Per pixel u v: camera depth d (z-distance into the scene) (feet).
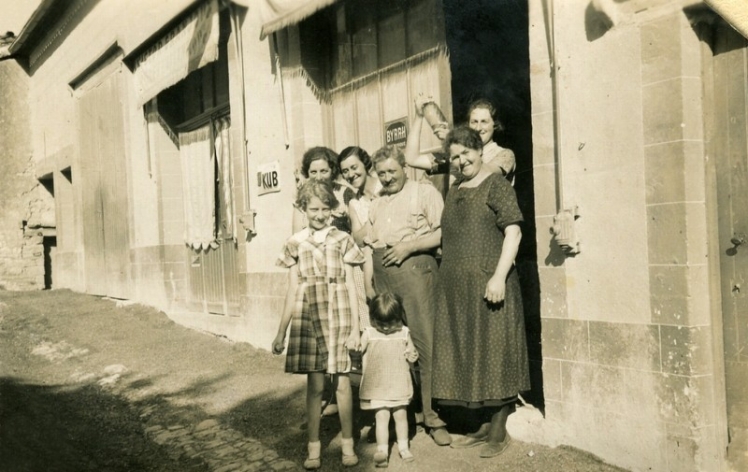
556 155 12.68
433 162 14.84
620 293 11.64
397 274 13.53
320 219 13.34
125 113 33.19
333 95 20.48
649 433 11.26
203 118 28.76
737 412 10.88
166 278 30.86
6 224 48.80
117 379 20.74
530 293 17.03
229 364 21.12
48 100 46.34
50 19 43.14
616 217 11.66
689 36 10.73
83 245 41.81
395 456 13.16
